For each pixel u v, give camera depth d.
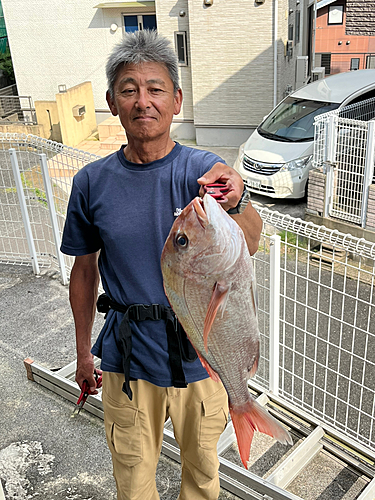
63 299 5.50
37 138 5.39
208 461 2.29
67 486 3.27
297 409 3.65
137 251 2.04
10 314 5.26
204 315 1.55
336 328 5.30
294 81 15.77
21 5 14.73
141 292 2.06
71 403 3.98
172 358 2.07
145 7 13.98
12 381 4.27
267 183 9.29
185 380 2.10
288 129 9.96
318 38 24.06
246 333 1.61
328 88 10.70
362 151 7.02
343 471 3.26
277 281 3.46
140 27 14.38
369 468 3.22
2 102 16.12
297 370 4.66
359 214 7.32
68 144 13.86
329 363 4.75
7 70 19.33
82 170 2.17
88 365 2.54
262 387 3.86
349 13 23.20
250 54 12.66
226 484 3.09
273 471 3.17
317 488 3.16
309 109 10.24
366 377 4.54
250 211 1.85
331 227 7.57
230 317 1.56
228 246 1.43
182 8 13.12
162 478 3.29
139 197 2.03
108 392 2.26
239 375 1.71
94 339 4.77
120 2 14.09
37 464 3.45
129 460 2.28
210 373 1.74
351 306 5.68
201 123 13.67
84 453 3.52
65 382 3.94
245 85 13.00
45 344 4.75
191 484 2.40
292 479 3.20
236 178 1.63
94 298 2.50
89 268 2.43
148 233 2.02
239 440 1.80
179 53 13.59
